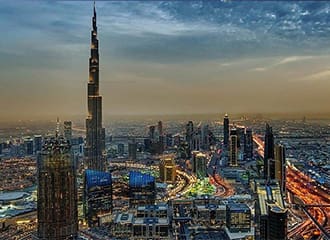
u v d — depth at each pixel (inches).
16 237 6446.9
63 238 6122.1
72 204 6254.9
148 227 6471.5
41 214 6117.1
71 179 6235.2
